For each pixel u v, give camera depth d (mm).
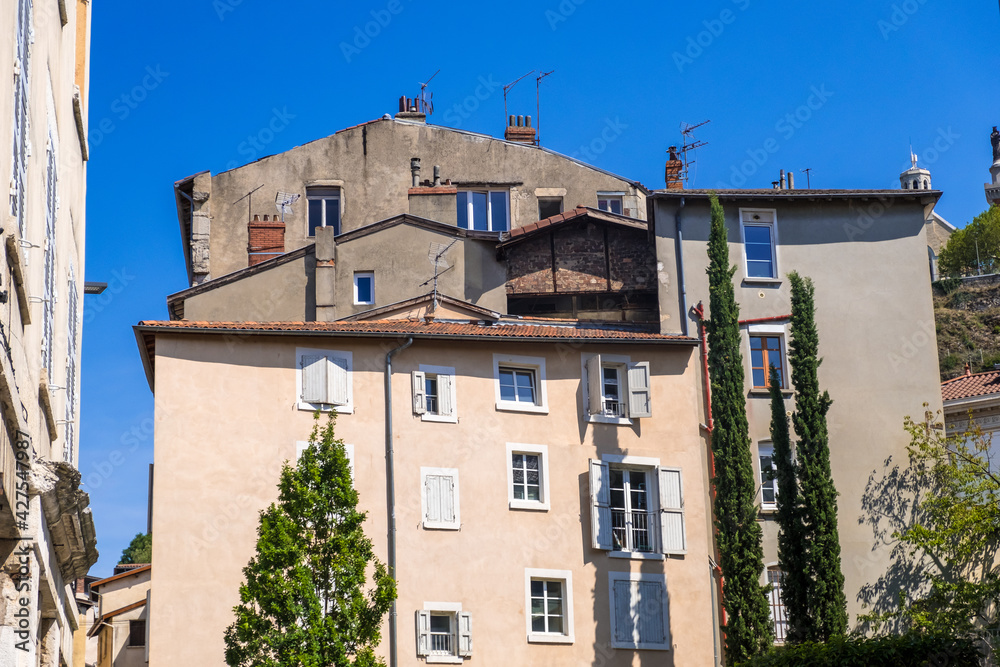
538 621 30656
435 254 39125
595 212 39188
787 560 31234
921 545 33375
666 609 31547
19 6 11945
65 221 18453
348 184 43812
